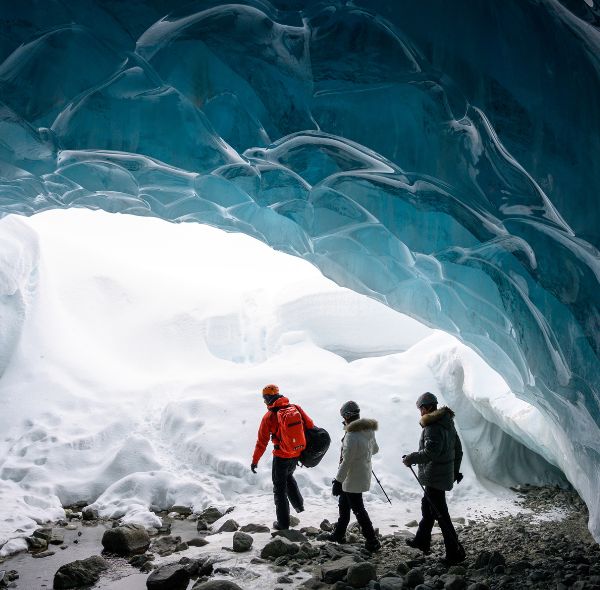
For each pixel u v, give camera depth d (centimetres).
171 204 753
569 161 418
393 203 570
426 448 525
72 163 655
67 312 1048
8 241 1073
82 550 591
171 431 833
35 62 556
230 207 722
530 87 417
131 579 515
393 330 1052
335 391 870
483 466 816
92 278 1105
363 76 496
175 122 594
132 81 570
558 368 518
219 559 534
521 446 832
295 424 600
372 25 469
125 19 526
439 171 502
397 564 528
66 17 527
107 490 733
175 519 682
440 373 894
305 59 508
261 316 1076
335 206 620
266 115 566
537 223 468
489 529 632
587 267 445
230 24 516
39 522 665
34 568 548
